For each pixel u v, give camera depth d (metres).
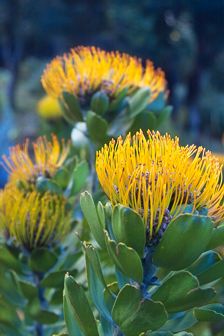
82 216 0.92
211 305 0.66
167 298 0.61
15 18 10.56
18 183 0.88
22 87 10.77
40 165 0.89
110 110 0.86
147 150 0.58
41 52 11.51
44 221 0.83
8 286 0.90
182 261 0.58
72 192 0.88
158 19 9.59
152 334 0.65
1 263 0.87
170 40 9.72
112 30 9.81
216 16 9.49
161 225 0.59
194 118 8.97
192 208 0.59
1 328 0.91
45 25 10.07
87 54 0.86
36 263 0.84
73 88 0.86
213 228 0.59
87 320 0.62
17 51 10.95
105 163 0.59
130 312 0.61
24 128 7.24
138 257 0.58
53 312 0.85
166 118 0.92
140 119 0.87
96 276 0.65
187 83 9.74
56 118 1.26
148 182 0.58
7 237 0.85
